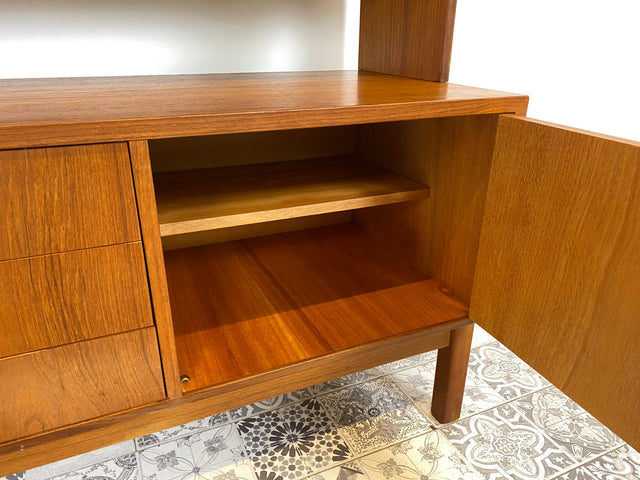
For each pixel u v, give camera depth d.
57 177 0.52
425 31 0.91
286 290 0.98
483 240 0.80
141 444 0.95
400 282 1.01
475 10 1.29
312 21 1.11
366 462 0.92
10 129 0.48
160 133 0.55
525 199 0.69
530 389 1.12
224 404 0.76
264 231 1.23
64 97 0.67
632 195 0.53
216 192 0.87
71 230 0.55
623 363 0.59
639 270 0.54
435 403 1.02
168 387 0.69
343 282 1.01
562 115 1.57
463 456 0.94
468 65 1.36
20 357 0.59
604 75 1.55
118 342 0.64
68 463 0.91
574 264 0.63
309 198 0.85
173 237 1.13
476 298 0.85
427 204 0.98
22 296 0.56
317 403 1.07
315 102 0.66
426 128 0.93
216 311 0.90
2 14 0.86
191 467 0.90
